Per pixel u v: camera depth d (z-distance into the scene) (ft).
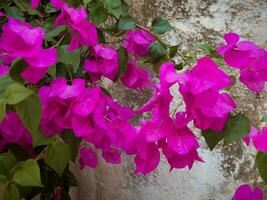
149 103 1.00
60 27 1.31
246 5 1.43
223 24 1.47
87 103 1.07
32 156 1.42
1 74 1.21
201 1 1.50
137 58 1.38
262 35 1.41
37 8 1.45
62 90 1.08
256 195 1.16
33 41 1.02
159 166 1.59
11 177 1.12
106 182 1.73
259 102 1.40
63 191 1.67
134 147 1.09
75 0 1.34
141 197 1.65
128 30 1.35
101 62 1.32
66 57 1.20
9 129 1.23
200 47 1.27
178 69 1.39
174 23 1.55
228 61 1.13
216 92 0.95
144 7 1.61
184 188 1.55
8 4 1.46
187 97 0.97
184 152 0.99
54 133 1.13
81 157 1.58
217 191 1.49
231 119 1.05
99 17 1.33
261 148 1.03
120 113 1.17
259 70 1.11
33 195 1.61
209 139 1.06
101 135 1.12
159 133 1.00
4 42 1.03
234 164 1.45
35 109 1.01
